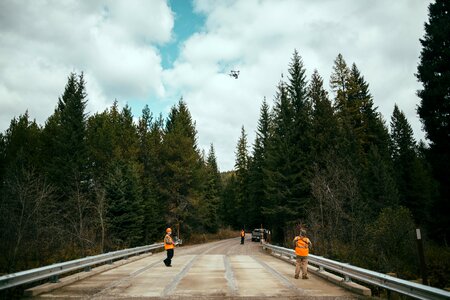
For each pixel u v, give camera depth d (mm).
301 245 12469
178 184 44094
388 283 8461
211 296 8930
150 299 8578
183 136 46438
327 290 9945
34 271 8820
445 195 22672
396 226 18641
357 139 40219
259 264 17625
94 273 13289
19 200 22641
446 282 14383
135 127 52219
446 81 21875
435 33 22906
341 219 22859
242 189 72750
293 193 33906
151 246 24641
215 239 59156
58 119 45656
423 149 23469
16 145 43375
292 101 38531
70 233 24703
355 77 46438
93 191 35156
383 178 32531
